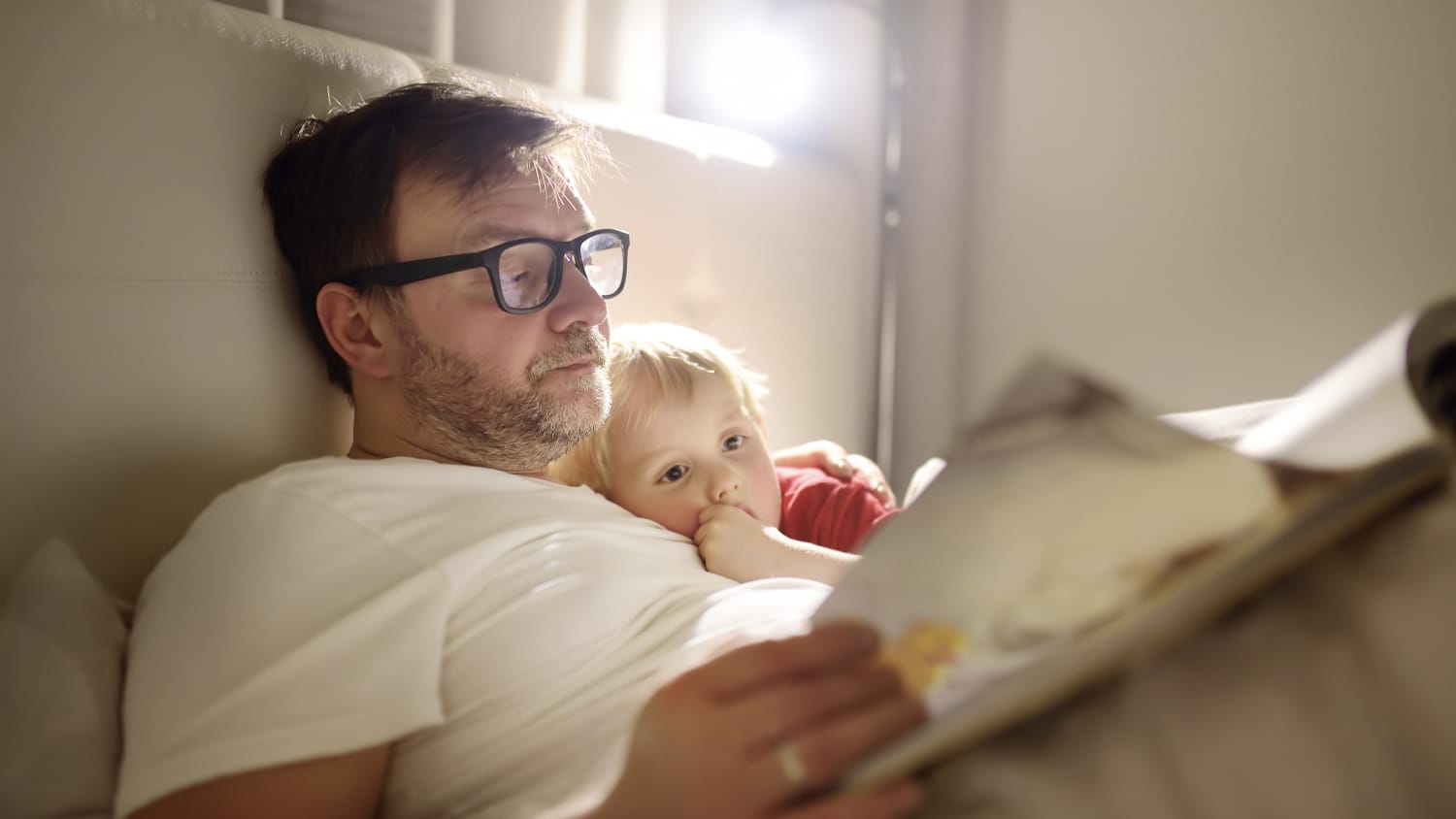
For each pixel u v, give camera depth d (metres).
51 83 0.78
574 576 0.72
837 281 1.59
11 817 0.57
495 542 0.71
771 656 0.44
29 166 0.76
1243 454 0.42
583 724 0.66
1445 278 1.36
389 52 1.05
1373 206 1.41
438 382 0.86
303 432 0.92
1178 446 0.43
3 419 0.74
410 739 0.67
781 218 1.48
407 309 0.86
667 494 1.03
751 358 1.42
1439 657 0.39
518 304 0.87
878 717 0.41
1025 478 0.45
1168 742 0.40
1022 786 0.40
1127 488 0.42
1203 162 1.56
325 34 1.00
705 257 1.34
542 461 0.91
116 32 0.82
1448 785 0.38
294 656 0.60
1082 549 0.41
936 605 0.42
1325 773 0.39
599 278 0.99
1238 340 1.54
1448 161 1.35
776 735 0.42
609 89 1.49
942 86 1.77
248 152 0.89
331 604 0.63
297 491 0.70
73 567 0.72
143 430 0.81
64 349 0.77
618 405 1.06
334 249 0.88
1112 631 0.37
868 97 1.70
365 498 0.71
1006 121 1.77
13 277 0.75
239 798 0.55
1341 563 0.42
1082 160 1.68
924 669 0.41
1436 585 0.40
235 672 0.58
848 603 0.45
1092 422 0.45
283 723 0.57
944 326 1.78
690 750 0.43
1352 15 1.42
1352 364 0.50
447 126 0.88
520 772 0.65
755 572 0.92
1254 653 0.41
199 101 0.86
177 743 0.56
